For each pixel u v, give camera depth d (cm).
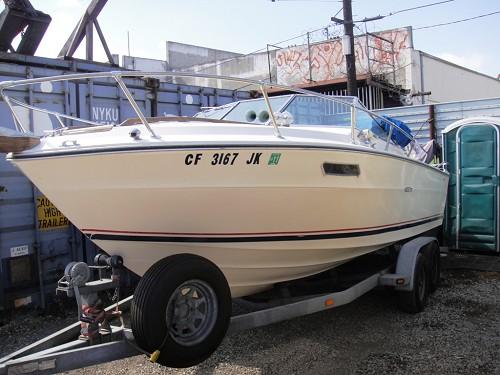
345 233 454
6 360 345
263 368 422
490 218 795
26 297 587
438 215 701
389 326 513
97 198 356
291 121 459
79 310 375
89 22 808
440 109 1112
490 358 425
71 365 329
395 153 504
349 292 464
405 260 537
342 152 420
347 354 445
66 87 639
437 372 402
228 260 405
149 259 386
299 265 448
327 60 2155
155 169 346
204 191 362
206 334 350
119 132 359
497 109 1048
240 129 383
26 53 748
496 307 564
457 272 735
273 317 409
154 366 432
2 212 568
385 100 1989
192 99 799
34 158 347
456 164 818
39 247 596
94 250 652
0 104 581
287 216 405
